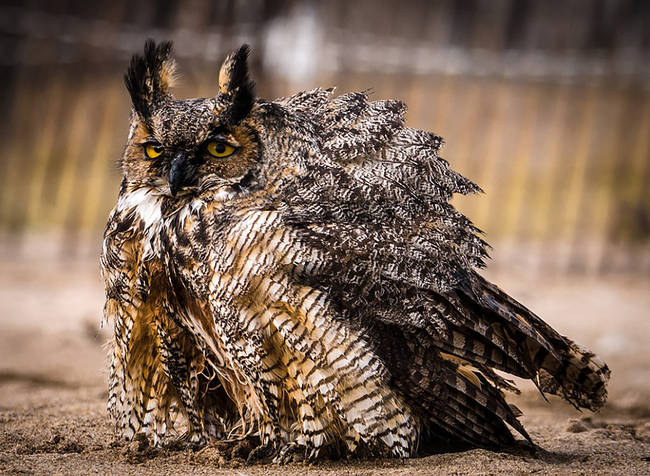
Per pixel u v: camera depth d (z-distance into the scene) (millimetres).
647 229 34219
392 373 9812
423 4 41656
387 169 10328
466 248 10328
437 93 39031
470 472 9328
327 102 10961
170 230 9914
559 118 40406
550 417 14164
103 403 14109
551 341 10406
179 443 10914
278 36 33281
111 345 10953
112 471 9570
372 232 9797
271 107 10109
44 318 21719
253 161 9977
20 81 40750
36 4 39344
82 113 40500
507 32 40844
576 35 40844
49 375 16734
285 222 9492
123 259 10273
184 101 10352
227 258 9445
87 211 35875
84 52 39969
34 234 33656
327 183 9969
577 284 27469
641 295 25875
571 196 36844
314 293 9383
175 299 10094
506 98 39938
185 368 10609
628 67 39281
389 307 9711
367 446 9875
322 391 9492
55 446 10898
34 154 39750
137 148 10430
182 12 38750
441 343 9969
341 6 39719
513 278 28250
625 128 39500
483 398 10086
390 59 37625
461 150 39062
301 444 9883
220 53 35750
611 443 11672
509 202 36625
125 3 39781
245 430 10531
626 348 19062
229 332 9523
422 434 10773
